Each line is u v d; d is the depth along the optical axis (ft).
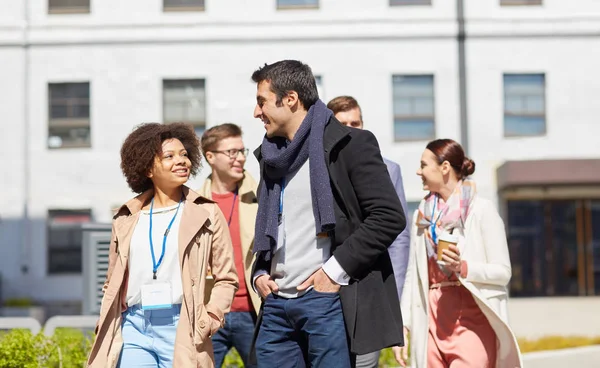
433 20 83.05
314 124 14.23
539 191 82.94
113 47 82.99
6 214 82.79
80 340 24.50
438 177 18.01
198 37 82.79
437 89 82.99
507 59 83.20
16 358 22.35
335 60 83.05
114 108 82.74
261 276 14.67
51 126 83.41
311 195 14.19
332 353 14.07
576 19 83.25
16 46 83.05
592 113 83.35
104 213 82.89
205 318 15.12
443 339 17.75
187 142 16.12
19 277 82.53
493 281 17.29
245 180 20.29
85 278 29.27
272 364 14.74
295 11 83.10
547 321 59.82
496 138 82.94
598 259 83.66
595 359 32.91
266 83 14.42
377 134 82.79
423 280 18.02
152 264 15.14
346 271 13.69
